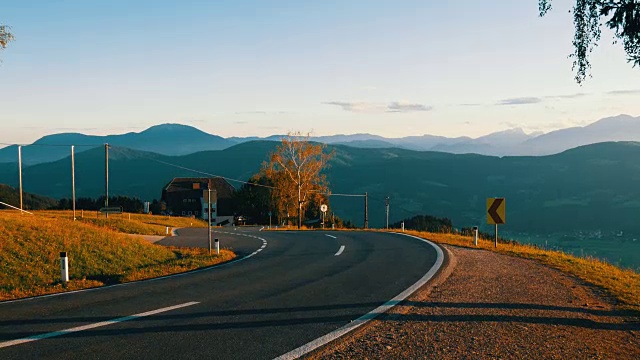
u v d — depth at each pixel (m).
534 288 11.52
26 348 6.60
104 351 6.48
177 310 9.02
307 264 15.87
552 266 15.25
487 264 15.38
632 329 8.27
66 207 85.44
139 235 32.31
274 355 6.41
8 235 16.80
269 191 82.94
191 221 66.06
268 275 13.59
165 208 110.69
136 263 17.31
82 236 18.70
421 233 29.05
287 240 27.00
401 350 6.77
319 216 93.56
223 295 10.56
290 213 73.56
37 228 18.36
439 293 10.81
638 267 17.48
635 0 8.92
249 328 7.72
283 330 7.62
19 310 9.10
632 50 9.47
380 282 12.10
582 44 10.04
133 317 8.44
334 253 19.00
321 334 7.40
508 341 7.31
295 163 69.75
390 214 195.88
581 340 7.54
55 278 14.21
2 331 7.50
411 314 8.84
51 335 7.25
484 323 8.25
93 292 11.19
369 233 30.69
